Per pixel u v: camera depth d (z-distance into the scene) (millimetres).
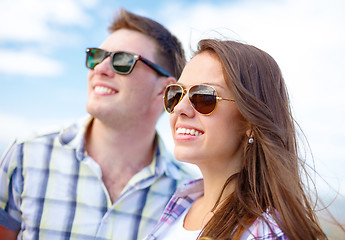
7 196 2174
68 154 2250
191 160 1358
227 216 1243
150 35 2359
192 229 1431
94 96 2188
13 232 2199
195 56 1479
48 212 2107
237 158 1376
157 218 2152
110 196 2221
